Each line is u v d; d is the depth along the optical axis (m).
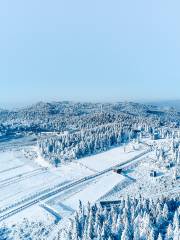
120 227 81.19
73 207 110.31
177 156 154.00
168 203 96.19
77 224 83.44
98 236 77.69
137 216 82.88
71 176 144.62
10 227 97.19
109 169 151.50
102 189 126.25
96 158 171.38
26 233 93.06
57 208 109.56
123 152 181.38
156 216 87.81
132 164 158.12
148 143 196.12
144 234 78.19
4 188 131.62
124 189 127.50
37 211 107.38
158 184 130.38
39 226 96.62
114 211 89.38
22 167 162.38
